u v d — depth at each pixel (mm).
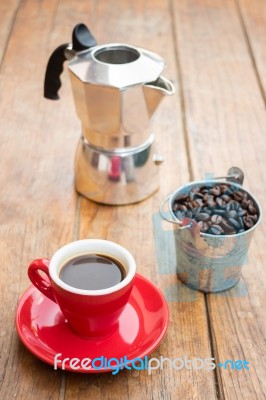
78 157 781
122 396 557
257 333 616
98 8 1186
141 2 1216
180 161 841
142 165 766
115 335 592
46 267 582
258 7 1214
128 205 774
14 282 659
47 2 1192
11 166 825
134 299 624
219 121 918
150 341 579
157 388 563
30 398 552
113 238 724
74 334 590
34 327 594
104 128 738
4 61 1024
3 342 595
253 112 940
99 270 588
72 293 550
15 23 1122
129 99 710
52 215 754
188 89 982
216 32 1131
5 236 718
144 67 715
